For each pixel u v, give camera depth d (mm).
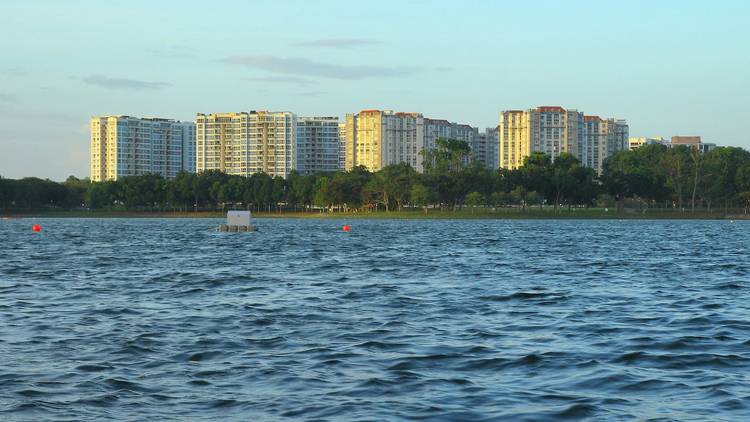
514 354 32125
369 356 31906
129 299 52156
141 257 96500
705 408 23734
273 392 25906
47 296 54031
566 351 32750
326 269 77438
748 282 63969
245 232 181500
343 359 31328
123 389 26375
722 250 111625
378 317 43219
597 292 55938
